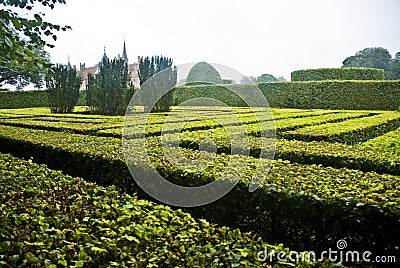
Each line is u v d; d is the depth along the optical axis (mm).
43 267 1921
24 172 3836
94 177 5125
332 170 4031
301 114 12445
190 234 2488
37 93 25109
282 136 7266
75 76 17406
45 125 9305
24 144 6492
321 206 3191
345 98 20250
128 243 2299
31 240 2225
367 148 5664
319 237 3262
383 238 2934
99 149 5391
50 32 3904
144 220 2648
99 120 10852
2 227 2363
